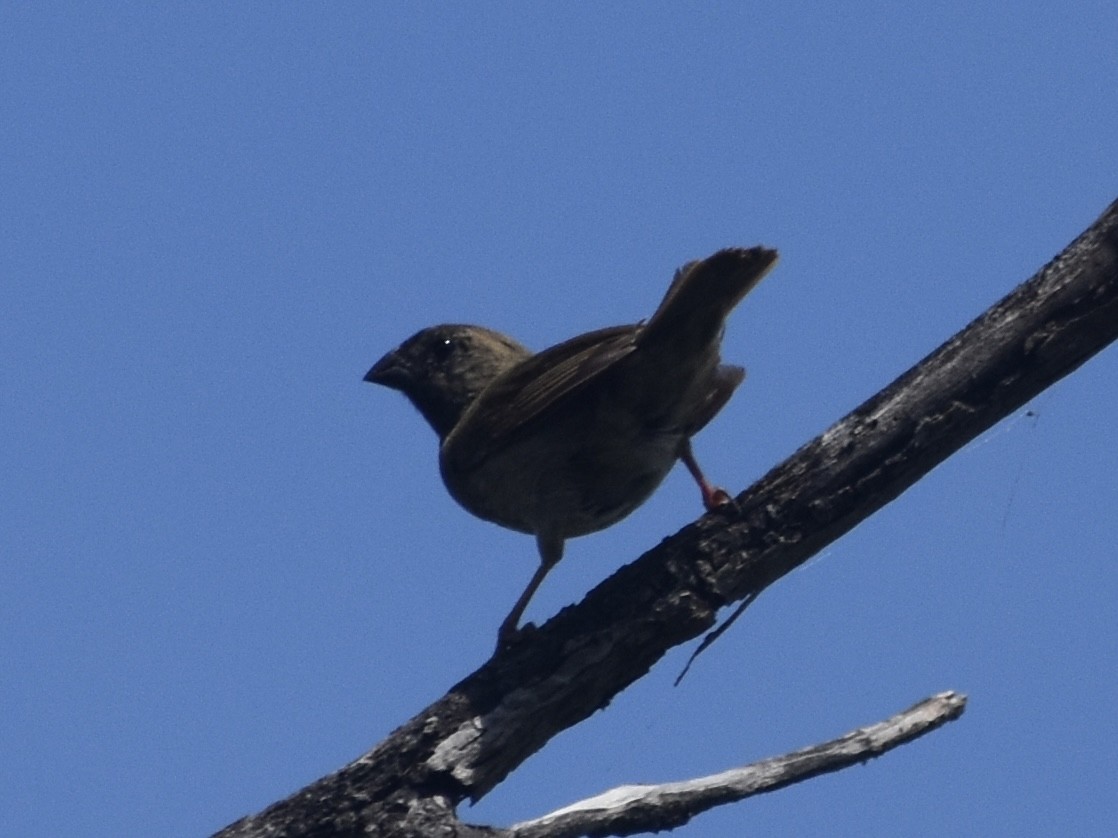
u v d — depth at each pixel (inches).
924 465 354.9
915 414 352.5
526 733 358.9
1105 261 340.8
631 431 449.1
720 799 343.9
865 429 356.8
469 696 360.8
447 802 348.8
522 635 391.2
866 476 355.6
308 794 353.7
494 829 344.2
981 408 349.7
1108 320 341.7
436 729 356.2
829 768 345.1
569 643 362.6
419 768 351.9
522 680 361.1
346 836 347.3
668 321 409.4
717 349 426.9
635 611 362.6
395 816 346.9
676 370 427.8
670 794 343.3
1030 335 345.4
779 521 360.5
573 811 342.6
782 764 346.0
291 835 349.1
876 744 346.3
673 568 364.2
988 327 350.6
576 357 447.5
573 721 366.9
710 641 369.7
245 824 352.8
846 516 358.9
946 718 350.0
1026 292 349.4
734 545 362.6
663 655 366.6
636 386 434.3
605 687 365.4
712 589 361.4
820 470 359.3
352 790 351.3
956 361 351.6
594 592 369.1
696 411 451.8
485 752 354.0
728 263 390.0
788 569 364.8
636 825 342.6
